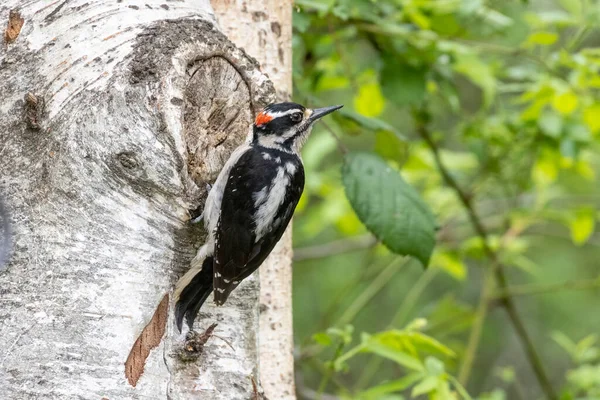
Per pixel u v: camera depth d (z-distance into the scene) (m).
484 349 21.16
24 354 7.75
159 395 8.20
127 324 8.03
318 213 15.62
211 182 9.02
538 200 15.47
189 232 8.57
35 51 8.32
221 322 8.90
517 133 14.03
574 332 20.73
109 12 8.44
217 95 8.95
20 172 8.09
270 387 10.10
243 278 8.97
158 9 8.61
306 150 15.38
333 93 19.09
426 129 15.12
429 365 10.37
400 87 12.70
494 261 15.36
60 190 8.02
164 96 8.16
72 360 7.80
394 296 20.53
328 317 15.65
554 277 20.30
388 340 10.51
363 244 16.38
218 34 8.88
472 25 13.81
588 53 12.71
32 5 8.45
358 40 14.12
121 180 8.15
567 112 13.25
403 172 15.42
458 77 19.30
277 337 10.23
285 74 10.48
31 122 8.10
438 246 15.77
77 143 8.06
